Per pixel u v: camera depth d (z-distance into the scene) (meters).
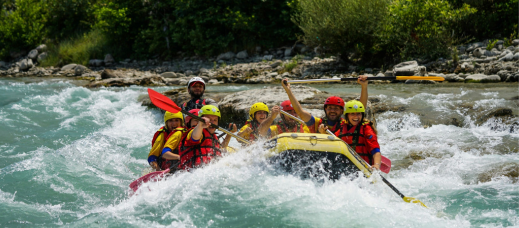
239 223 3.21
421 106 7.42
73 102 9.50
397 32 12.76
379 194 3.72
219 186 3.74
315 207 3.37
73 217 3.64
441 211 3.52
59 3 22.06
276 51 17.77
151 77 13.81
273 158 3.86
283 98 7.52
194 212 3.39
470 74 10.89
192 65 17.41
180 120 4.68
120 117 8.24
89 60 18.89
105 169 5.19
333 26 13.21
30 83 13.45
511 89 8.62
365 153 4.18
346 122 4.28
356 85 11.16
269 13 18.30
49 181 4.58
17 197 4.11
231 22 17.59
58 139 6.65
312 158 3.78
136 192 3.92
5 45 20.58
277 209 3.35
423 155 5.29
